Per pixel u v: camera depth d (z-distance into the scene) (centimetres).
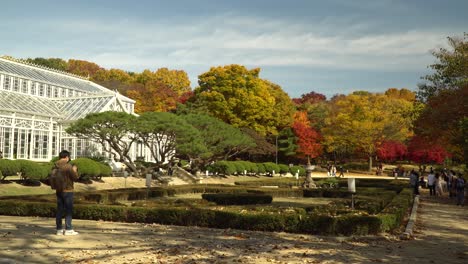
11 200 1814
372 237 1265
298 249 1060
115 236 1198
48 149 4534
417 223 1647
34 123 4359
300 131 7069
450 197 3134
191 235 1256
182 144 3819
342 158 8206
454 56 3294
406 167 8050
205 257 938
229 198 2369
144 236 1215
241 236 1245
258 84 6850
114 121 3600
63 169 1184
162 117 3738
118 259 900
